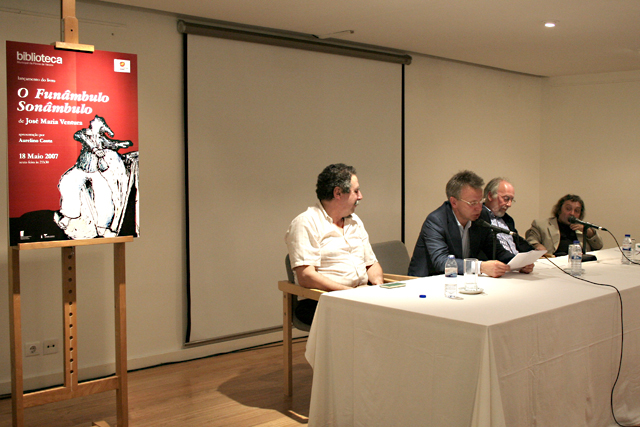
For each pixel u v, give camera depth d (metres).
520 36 4.24
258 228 3.99
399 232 4.87
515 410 1.74
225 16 3.64
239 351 3.92
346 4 3.38
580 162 5.95
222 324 3.84
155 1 3.28
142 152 3.49
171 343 3.67
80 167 2.27
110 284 3.42
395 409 1.95
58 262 3.23
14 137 2.12
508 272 2.79
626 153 5.72
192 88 3.65
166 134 3.59
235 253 3.88
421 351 1.85
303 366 3.54
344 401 2.15
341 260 2.80
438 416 1.80
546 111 6.11
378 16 3.66
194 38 3.64
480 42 4.45
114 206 2.36
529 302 2.03
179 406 2.87
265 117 4.00
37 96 2.16
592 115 5.86
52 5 3.14
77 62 2.26
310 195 4.26
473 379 1.69
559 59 5.10
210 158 3.74
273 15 3.62
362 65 4.55
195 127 3.67
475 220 2.91
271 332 4.11
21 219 2.14
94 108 2.30
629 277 2.63
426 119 5.10
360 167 4.57
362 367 2.07
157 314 3.61
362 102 4.56
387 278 2.99
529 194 6.09
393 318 1.94
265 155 4.00
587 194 5.94
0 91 3.02
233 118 3.84
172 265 3.65
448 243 3.02
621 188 5.77
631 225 5.74
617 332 2.25
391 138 4.77
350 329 2.12
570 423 1.99
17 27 3.05
